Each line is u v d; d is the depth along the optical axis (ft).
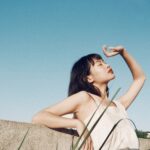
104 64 9.48
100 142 7.95
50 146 7.63
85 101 8.51
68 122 7.60
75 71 9.53
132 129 8.42
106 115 8.32
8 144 6.71
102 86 9.37
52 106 8.14
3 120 6.71
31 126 7.26
